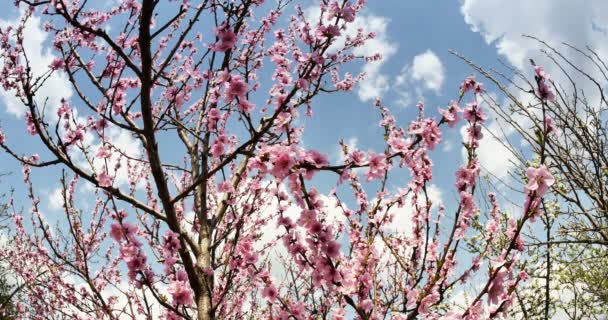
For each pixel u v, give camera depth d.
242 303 5.63
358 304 2.88
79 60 3.55
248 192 5.41
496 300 2.26
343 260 3.13
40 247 5.93
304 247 2.96
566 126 3.89
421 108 4.01
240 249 3.64
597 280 6.39
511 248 2.23
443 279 2.89
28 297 6.60
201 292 3.76
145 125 3.38
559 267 6.54
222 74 2.92
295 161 2.54
